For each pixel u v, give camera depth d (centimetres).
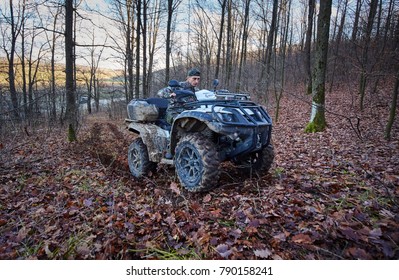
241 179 369
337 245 204
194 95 386
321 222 235
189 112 319
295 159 482
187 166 334
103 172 456
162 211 283
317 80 772
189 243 219
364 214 242
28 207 320
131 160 443
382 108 984
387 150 502
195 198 313
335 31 2078
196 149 311
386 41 1223
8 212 313
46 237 244
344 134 692
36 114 1214
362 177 353
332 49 1952
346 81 1620
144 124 427
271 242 212
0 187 387
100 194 343
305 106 1266
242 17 1781
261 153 356
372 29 1304
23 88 1805
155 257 206
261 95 1539
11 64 1652
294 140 695
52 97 1228
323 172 386
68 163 519
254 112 329
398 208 254
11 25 1623
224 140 333
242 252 204
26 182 408
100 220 262
